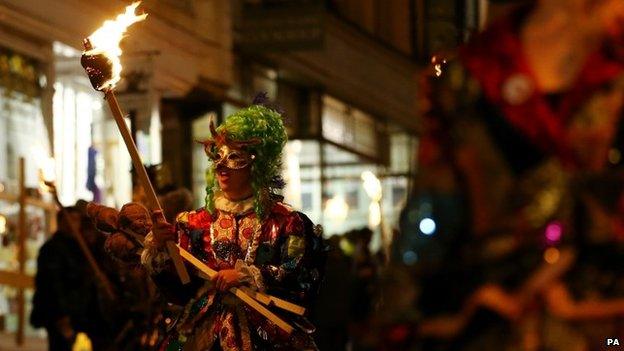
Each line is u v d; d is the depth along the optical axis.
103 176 18.62
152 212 7.39
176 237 7.90
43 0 16.47
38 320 12.67
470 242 3.21
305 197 27.92
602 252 3.13
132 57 16.80
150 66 16.78
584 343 3.10
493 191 3.20
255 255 7.80
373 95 31.03
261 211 7.87
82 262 12.48
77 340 14.02
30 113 16.59
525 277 3.14
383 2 32.31
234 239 7.82
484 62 3.22
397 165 32.94
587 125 3.15
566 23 3.21
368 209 29.84
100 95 18.61
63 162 17.92
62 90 17.97
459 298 3.19
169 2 20.19
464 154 3.22
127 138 7.20
